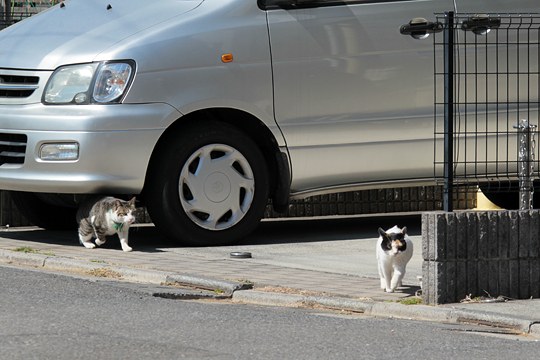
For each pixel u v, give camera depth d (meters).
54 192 12.54
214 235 12.90
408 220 15.67
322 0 13.14
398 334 8.29
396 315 9.23
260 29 12.87
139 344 7.65
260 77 12.84
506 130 13.59
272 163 13.45
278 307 9.59
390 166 13.45
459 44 12.16
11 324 8.23
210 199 12.85
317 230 14.53
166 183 12.65
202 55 12.61
